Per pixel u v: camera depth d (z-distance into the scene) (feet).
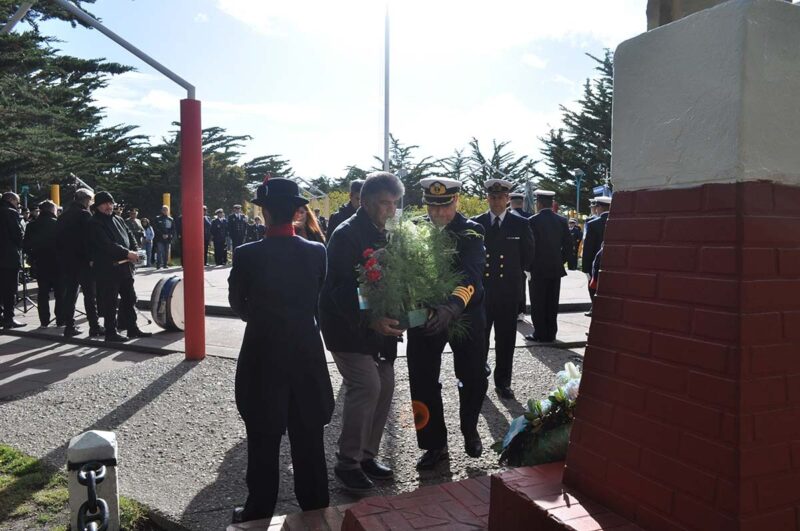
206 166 147.54
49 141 91.45
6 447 13.99
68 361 23.26
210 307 35.22
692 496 5.43
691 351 5.53
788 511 5.32
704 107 5.54
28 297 39.68
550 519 6.11
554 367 21.91
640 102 6.22
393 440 14.88
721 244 5.33
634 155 6.27
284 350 9.96
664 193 5.93
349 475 12.02
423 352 13.00
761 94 5.29
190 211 22.12
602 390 6.45
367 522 7.74
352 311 11.18
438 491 8.66
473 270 12.41
